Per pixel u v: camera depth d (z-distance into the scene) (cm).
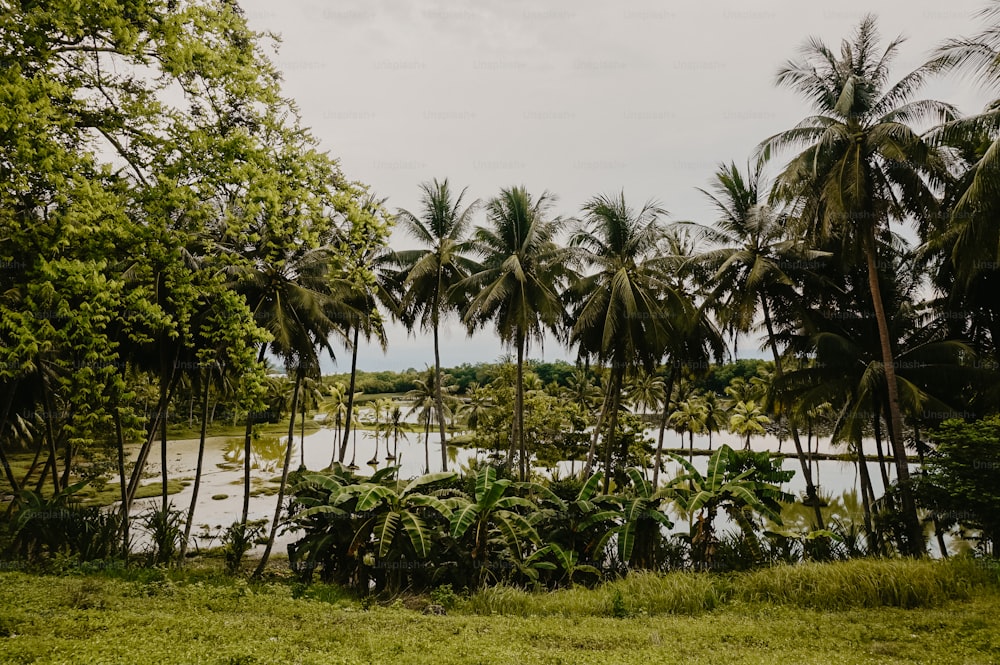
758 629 805
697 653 686
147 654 523
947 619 824
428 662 586
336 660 562
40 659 485
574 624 867
